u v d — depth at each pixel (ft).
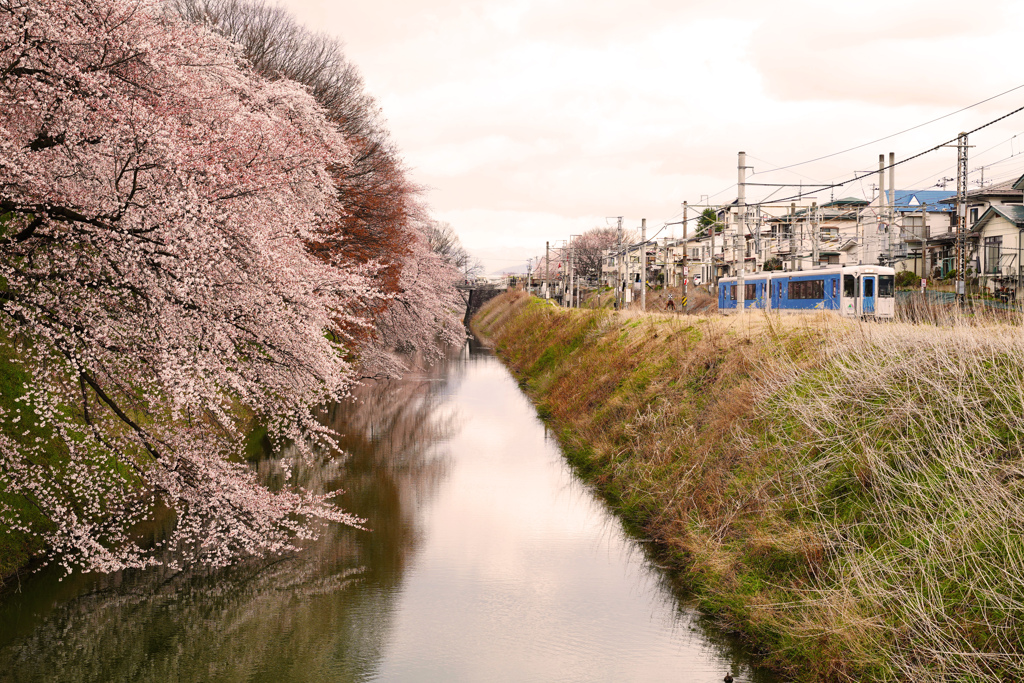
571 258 314.76
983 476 28.22
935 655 23.20
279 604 36.68
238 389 34.96
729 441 45.88
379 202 96.68
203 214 30.63
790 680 27.68
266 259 33.09
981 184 194.59
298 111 50.34
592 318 118.62
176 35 38.27
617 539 46.52
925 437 32.73
